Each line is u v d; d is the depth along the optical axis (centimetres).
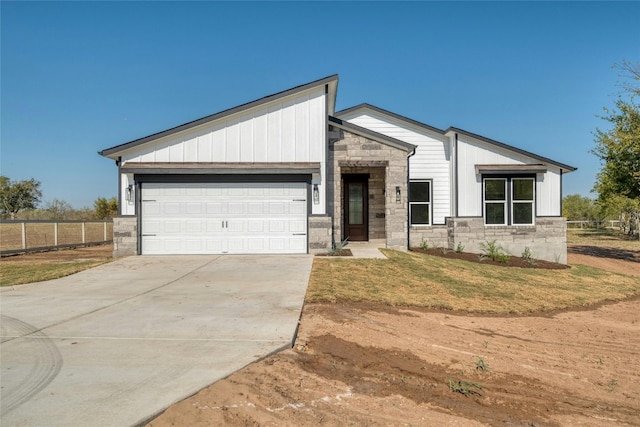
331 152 1509
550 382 534
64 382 427
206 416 375
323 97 1396
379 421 397
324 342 599
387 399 447
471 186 1783
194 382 430
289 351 550
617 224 5119
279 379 464
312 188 1381
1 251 1576
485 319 809
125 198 1355
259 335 587
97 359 492
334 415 402
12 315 687
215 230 1365
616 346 705
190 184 1362
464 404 452
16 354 509
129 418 357
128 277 1018
